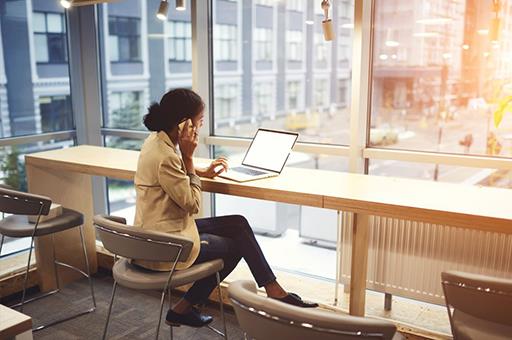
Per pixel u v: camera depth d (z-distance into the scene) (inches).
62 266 135.3
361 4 105.6
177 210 86.0
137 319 118.0
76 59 155.6
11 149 143.8
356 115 112.3
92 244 142.5
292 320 50.4
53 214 115.6
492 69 104.7
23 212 99.3
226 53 137.9
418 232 106.0
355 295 96.2
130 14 150.0
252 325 55.6
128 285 81.7
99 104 162.4
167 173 82.7
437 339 99.0
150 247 75.7
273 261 142.1
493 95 105.6
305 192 85.7
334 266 138.6
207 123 141.4
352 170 116.3
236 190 91.9
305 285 126.9
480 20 104.1
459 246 102.3
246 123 139.5
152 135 88.9
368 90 117.7
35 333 111.0
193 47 132.6
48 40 150.3
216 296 123.2
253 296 53.9
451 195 83.6
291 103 131.9
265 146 105.5
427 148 115.2
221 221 97.7
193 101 86.9
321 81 126.1
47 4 148.3
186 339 109.0
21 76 144.3
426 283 107.6
